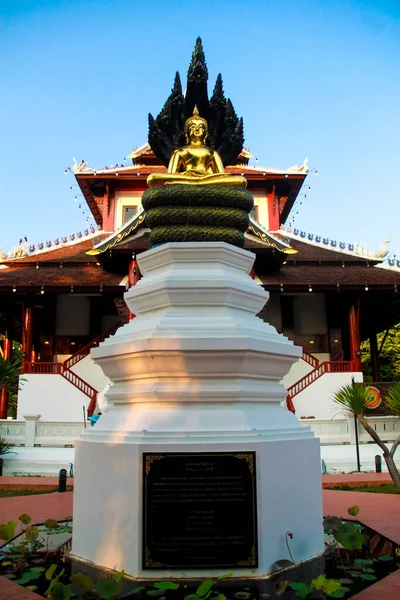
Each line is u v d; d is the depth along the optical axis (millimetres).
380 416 21938
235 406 6199
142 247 29406
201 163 8734
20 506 9773
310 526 6094
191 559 5449
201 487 5602
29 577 5621
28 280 30734
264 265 31656
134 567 5422
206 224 7746
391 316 36625
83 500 6188
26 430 21391
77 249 36531
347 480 15000
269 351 6457
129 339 6746
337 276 31484
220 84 9844
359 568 5820
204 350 6105
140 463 5613
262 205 38500
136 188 38500
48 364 28672
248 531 5543
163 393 6117
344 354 34906
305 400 28047
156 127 9805
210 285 6875
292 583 5223
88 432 6504
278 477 5836
